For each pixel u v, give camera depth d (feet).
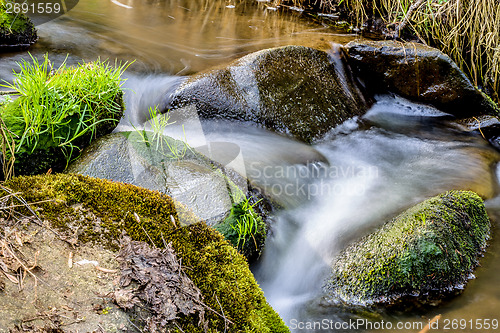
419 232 10.78
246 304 6.79
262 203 11.91
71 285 5.88
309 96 16.98
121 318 5.71
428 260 10.36
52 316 5.43
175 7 25.58
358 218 12.71
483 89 21.33
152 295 6.13
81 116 10.82
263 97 15.81
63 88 10.98
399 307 10.06
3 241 6.03
